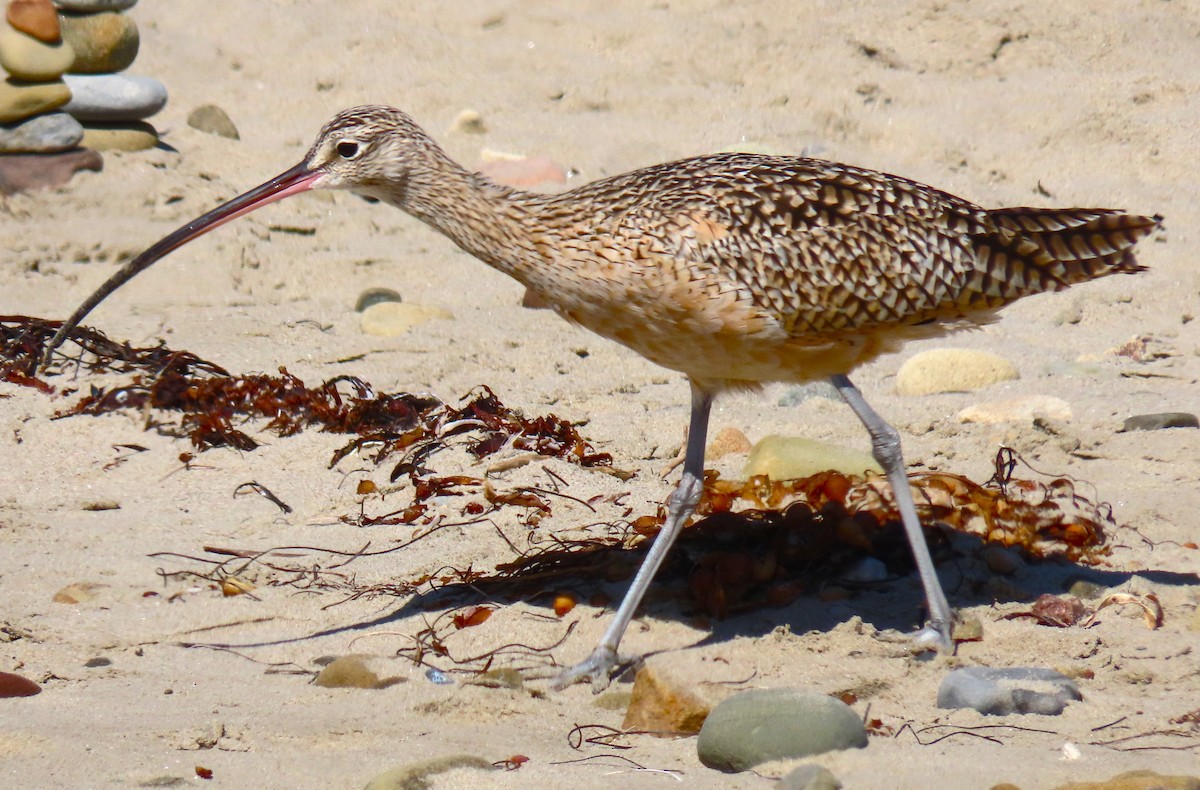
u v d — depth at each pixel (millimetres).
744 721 7840
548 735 8336
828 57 24938
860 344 9766
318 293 18250
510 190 9805
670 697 8352
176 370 14836
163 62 25609
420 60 25609
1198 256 18375
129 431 13570
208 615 10039
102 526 11578
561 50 25750
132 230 19391
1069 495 11039
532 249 9602
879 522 10781
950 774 7484
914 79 24312
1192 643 9242
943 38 25125
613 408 14203
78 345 15375
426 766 7605
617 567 10422
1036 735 8078
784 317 9430
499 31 26734
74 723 8344
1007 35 25000
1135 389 14305
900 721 8312
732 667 9055
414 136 9977
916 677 8945
